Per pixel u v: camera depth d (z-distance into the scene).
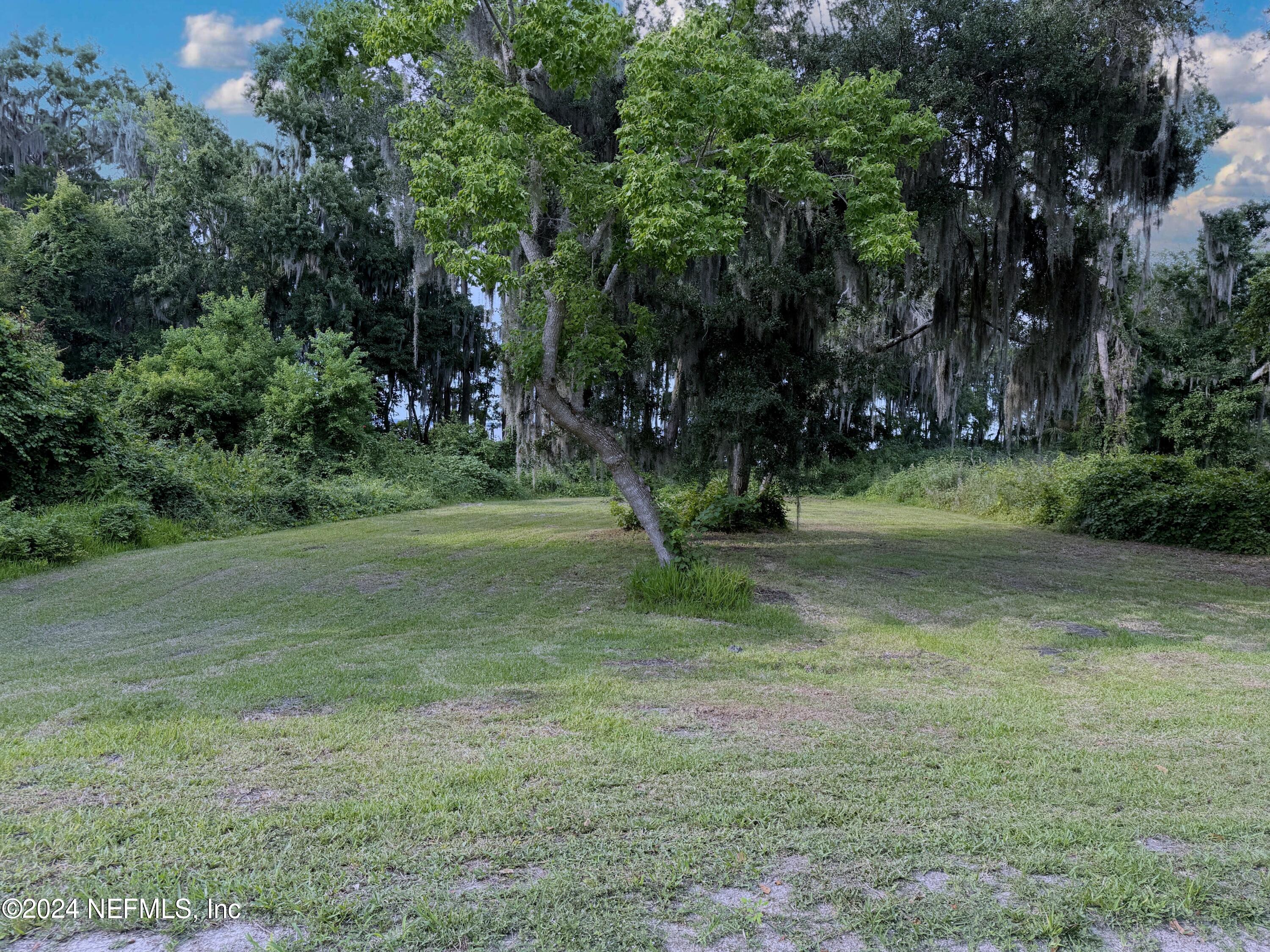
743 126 8.62
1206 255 21.64
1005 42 11.37
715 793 3.39
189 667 5.69
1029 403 15.55
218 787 3.41
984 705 4.86
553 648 6.41
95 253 31.97
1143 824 3.16
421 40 8.62
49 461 13.86
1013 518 20.44
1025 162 13.06
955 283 14.02
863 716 4.60
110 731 4.15
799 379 12.98
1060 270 13.68
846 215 8.84
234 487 17.44
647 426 13.89
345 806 3.18
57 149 42.34
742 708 4.74
